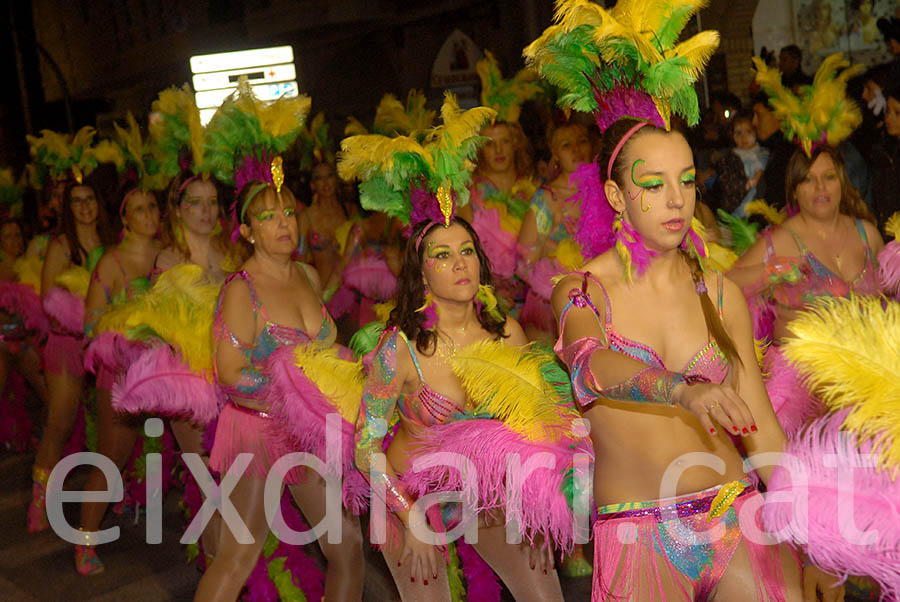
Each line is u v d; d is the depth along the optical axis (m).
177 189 4.61
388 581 4.54
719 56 8.11
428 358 3.30
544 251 5.52
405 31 17.20
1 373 6.98
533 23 10.98
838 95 4.12
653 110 2.50
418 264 3.32
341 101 18.98
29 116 14.55
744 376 2.63
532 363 3.13
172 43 23.12
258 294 3.88
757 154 6.48
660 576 2.53
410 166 3.28
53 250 5.83
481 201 6.07
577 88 2.68
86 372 5.99
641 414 2.54
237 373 3.78
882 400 2.12
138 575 4.97
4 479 6.83
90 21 26.67
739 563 2.54
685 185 2.46
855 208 4.25
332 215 7.64
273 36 19.52
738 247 4.50
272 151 3.98
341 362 3.68
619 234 2.55
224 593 3.72
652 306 2.57
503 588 4.34
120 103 26.44
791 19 7.80
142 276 5.17
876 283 4.23
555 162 5.54
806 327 2.26
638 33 2.46
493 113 3.28
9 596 4.86
